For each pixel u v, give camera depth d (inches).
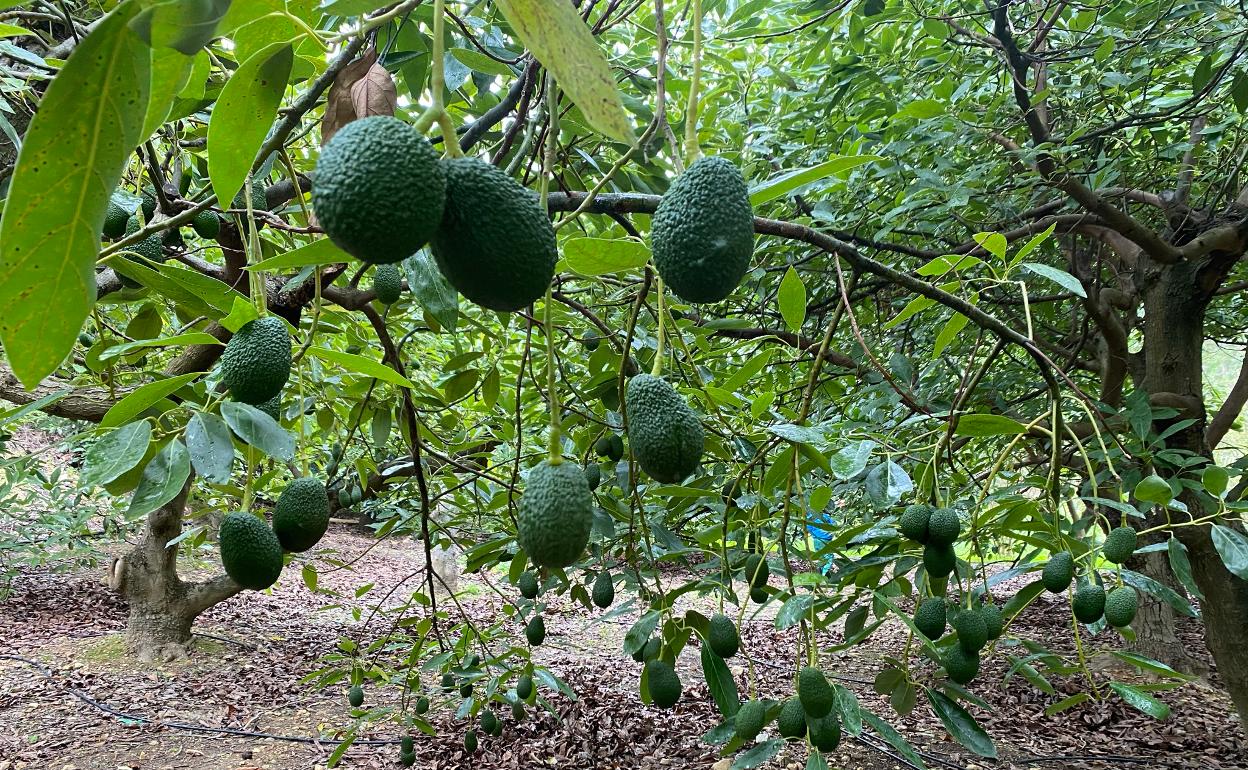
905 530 58.7
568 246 41.9
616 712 237.6
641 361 101.7
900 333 167.5
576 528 38.7
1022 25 152.9
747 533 82.7
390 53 87.1
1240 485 122.0
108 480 41.8
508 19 25.6
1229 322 230.7
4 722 212.4
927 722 231.6
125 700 231.8
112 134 23.4
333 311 111.6
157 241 66.6
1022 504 64.7
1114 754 209.8
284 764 197.9
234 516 47.7
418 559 489.1
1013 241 131.3
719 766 199.9
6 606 315.9
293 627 326.0
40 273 24.6
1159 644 260.2
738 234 37.9
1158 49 137.6
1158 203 147.6
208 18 23.4
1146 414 105.7
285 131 43.3
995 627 58.8
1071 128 147.7
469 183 31.5
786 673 268.1
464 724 224.8
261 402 47.6
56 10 69.8
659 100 43.9
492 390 106.3
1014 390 200.1
